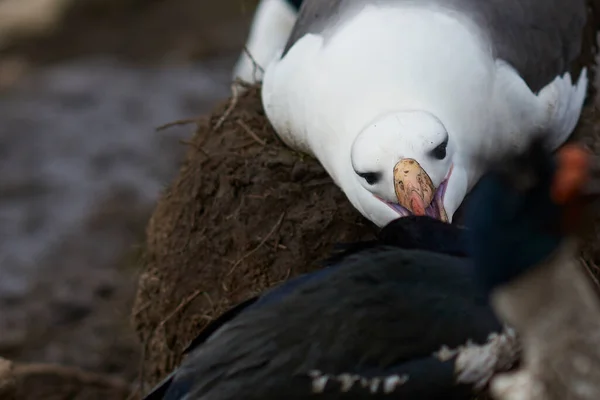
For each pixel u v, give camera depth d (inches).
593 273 321.7
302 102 351.6
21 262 605.0
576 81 375.2
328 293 265.3
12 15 983.6
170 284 372.5
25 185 682.8
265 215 358.0
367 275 264.7
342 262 275.6
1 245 622.5
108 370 497.4
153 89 789.9
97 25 973.2
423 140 309.3
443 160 314.0
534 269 218.5
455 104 334.6
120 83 809.5
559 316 215.2
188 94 776.3
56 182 681.0
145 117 745.6
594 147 377.1
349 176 331.3
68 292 562.3
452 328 251.8
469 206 256.4
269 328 263.9
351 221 347.9
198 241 367.9
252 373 259.8
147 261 390.3
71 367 479.5
